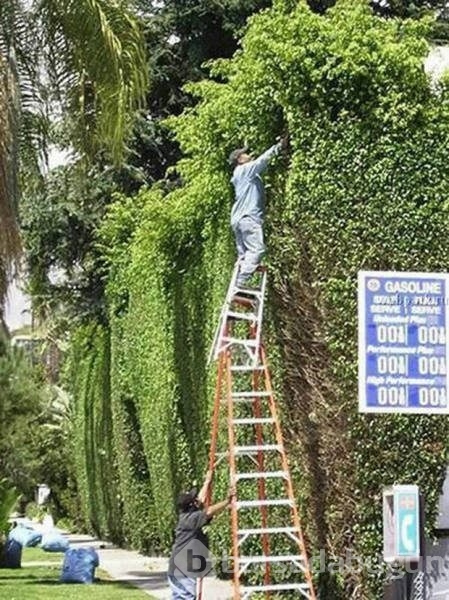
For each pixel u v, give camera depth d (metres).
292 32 14.49
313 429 15.19
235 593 13.88
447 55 15.79
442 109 14.43
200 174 18.22
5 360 31.03
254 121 15.47
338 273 14.36
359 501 14.37
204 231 19.42
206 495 15.14
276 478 15.98
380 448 14.32
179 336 21.80
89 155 20.20
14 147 17.78
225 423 18.08
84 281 32.69
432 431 14.34
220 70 17.06
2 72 17.88
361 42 14.30
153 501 28.30
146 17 28.56
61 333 38.81
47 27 19.17
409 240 14.31
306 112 14.50
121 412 28.78
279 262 15.14
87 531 40.53
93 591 20.97
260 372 15.66
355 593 14.48
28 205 30.28
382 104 14.32
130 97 19.17
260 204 15.04
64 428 44.94
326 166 14.42
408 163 14.35
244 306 15.73
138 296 25.47
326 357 14.56
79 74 19.30
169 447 23.19
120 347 28.77
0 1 18.56
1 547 25.94
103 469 34.53
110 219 27.50
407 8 28.75
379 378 13.90
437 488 14.38
